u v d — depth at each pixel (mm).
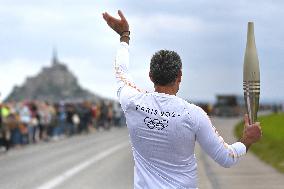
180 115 6059
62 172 26984
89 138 56375
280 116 107000
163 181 6094
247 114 5879
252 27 5715
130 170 27703
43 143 48812
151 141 6094
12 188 21469
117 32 6602
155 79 6164
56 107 56156
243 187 20766
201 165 29219
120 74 6449
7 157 35250
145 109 6129
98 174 25984
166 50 6188
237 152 6035
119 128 79875
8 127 39969
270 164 29172
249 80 5711
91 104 68812
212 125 6148
